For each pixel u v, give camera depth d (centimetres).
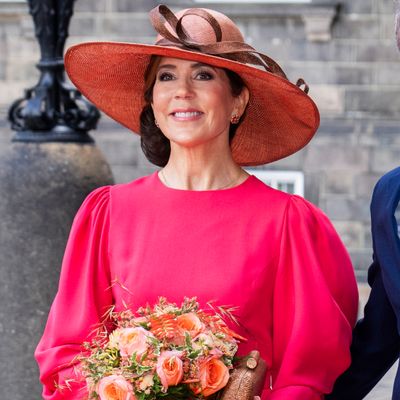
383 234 348
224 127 347
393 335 371
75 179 529
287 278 343
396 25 336
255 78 346
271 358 345
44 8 546
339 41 1319
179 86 339
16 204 524
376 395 644
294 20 1317
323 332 338
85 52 354
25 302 522
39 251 522
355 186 1304
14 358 522
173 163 354
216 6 1316
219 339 309
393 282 344
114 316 322
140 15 1309
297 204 350
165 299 321
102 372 305
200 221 344
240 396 309
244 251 340
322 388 338
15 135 545
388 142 1305
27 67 1328
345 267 354
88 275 346
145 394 300
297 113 360
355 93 1316
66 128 539
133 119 383
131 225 348
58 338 343
